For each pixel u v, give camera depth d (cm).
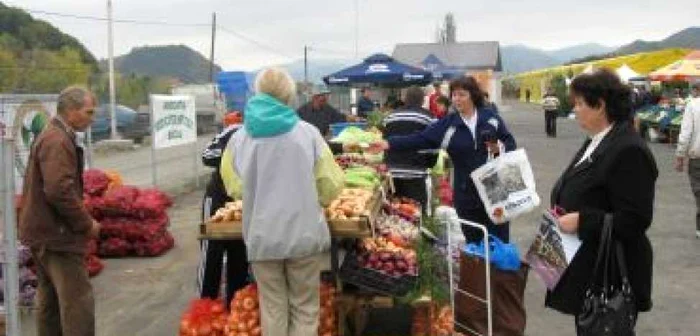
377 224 632
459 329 597
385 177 767
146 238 1027
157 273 940
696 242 1073
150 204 1038
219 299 618
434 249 602
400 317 556
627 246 416
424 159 871
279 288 521
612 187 407
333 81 2214
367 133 927
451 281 589
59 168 550
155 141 1434
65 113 565
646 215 403
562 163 2166
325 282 566
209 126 3912
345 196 582
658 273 898
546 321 726
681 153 1096
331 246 544
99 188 1056
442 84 2541
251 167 505
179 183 1862
